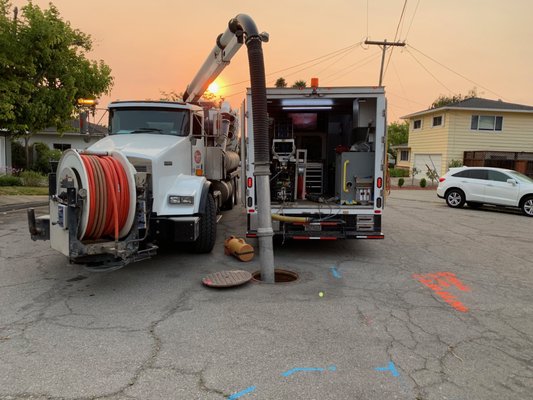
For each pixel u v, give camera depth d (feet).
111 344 12.35
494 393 10.18
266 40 19.62
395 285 18.63
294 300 16.34
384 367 11.28
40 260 21.68
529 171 76.38
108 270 16.11
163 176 19.97
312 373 10.89
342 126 31.12
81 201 15.44
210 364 11.26
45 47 40.37
